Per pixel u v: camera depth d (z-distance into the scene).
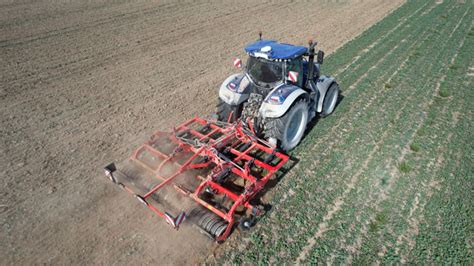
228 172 5.29
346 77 10.16
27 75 10.25
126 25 15.77
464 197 5.43
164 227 5.00
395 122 7.71
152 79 10.16
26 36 13.73
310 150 6.75
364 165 6.31
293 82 6.55
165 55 12.22
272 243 4.71
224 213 4.62
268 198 5.52
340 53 12.30
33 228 4.93
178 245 4.72
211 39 14.13
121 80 10.05
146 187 5.23
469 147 6.68
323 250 4.60
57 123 7.69
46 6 18.50
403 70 10.64
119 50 12.59
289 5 20.70
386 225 5.00
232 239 4.79
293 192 5.66
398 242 4.71
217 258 4.51
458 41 13.41
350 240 4.75
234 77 6.81
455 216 5.06
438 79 9.98
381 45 13.24
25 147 6.77
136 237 4.82
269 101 5.94
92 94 9.13
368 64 11.21
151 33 14.73
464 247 4.57
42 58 11.62
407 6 20.31
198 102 8.75
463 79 9.89
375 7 20.34
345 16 18.23
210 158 5.66
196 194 4.82
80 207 5.33
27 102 8.62
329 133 7.34
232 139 6.53
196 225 4.57
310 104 7.08
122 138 7.17
